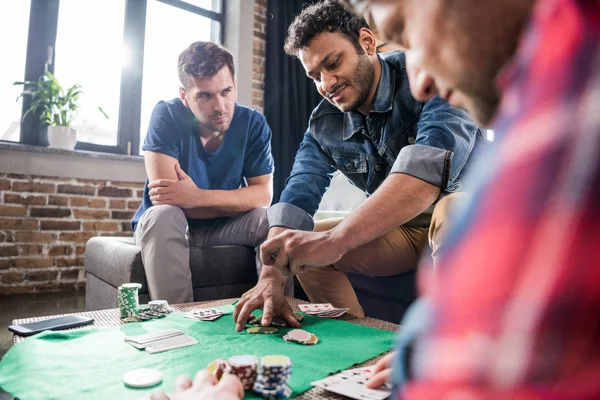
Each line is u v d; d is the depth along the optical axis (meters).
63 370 0.98
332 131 1.91
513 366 0.15
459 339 0.16
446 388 0.16
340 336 1.26
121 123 4.16
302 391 0.87
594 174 0.15
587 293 0.15
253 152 2.63
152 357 1.07
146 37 4.37
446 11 0.29
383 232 1.23
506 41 0.29
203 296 2.23
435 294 0.19
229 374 0.79
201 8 4.71
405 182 1.23
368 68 1.60
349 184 3.18
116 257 2.16
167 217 2.03
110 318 1.49
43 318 1.45
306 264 1.24
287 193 1.83
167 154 2.31
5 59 3.67
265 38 4.99
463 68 0.32
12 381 0.92
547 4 0.20
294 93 4.92
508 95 0.21
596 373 0.15
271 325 1.36
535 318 0.15
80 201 3.70
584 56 0.18
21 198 3.43
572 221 0.15
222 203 2.32
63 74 3.92
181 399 0.71
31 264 3.47
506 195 0.17
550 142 0.16
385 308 1.98
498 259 0.16
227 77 2.38
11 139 3.70
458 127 1.34
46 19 3.81
